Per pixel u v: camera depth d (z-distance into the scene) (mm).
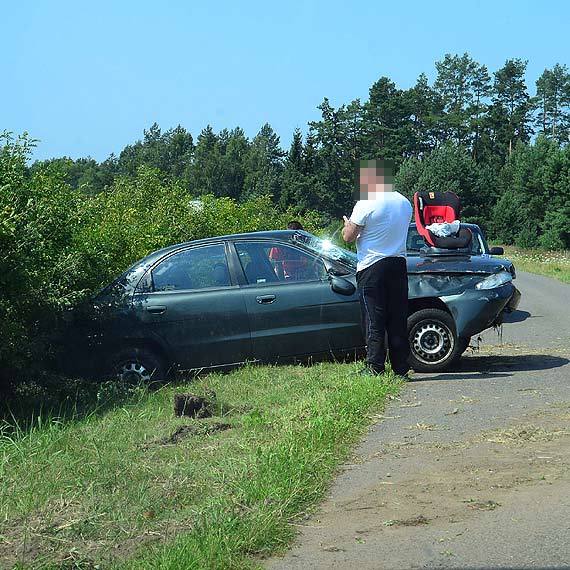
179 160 164375
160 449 9859
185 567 7195
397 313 12180
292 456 9242
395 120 129000
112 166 124375
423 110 151125
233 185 145625
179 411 11000
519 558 7297
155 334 13062
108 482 9055
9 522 8430
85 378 13031
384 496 8734
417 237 18359
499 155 146250
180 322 13094
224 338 13148
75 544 7926
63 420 10984
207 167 146000
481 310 12914
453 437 9984
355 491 8859
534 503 8477
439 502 8578
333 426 10086
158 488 8938
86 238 14148
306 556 7605
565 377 12414
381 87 128250
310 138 126562
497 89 157250
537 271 45625
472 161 106812
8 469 9359
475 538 7789
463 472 9102
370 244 12047
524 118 155250
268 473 8938
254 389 12102
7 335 11625
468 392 11680
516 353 14578
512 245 99375
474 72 157000
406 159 123312
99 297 13117
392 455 9578
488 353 14664
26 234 11586
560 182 88688
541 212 101000
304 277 13344
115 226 16438
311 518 8461
